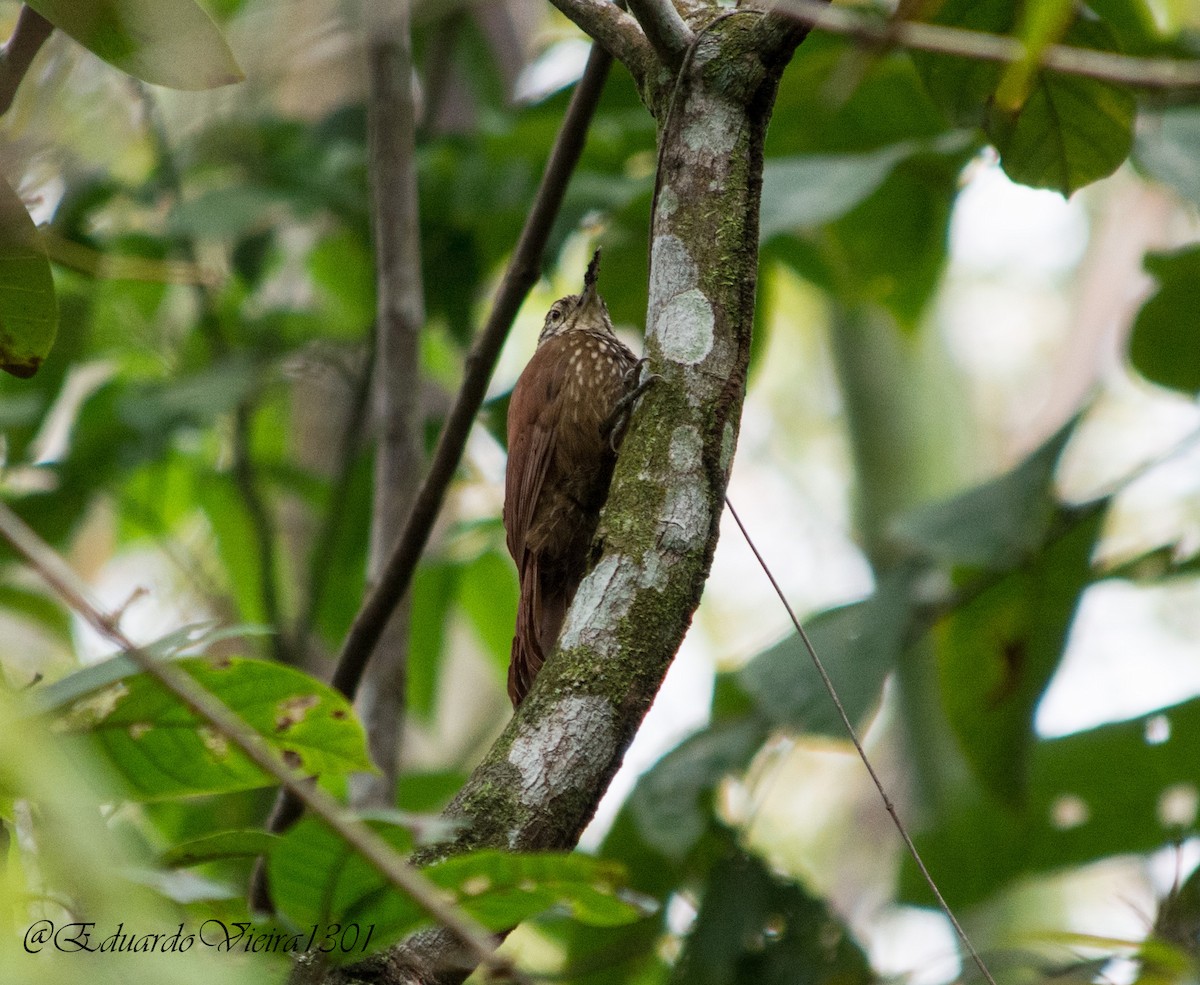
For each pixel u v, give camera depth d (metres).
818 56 9.46
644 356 5.64
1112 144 7.21
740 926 8.83
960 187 10.77
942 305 14.85
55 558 3.04
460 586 12.27
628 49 6.02
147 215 11.66
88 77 6.05
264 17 9.05
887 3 9.56
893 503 13.88
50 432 13.12
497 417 10.88
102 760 3.94
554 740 4.86
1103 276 18.64
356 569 11.77
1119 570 9.87
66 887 2.58
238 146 11.01
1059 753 10.37
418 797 10.23
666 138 5.74
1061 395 18.33
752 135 5.71
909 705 12.36
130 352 11.52
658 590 5.16
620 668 5.02
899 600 9.34
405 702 8.60
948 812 10.86
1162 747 10.24
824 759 20.00
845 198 9.09
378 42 9.25
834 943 8.73
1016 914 12.42
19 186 5.70
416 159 10.88
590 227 11.07
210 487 11.98
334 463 12.09
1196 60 9.25
